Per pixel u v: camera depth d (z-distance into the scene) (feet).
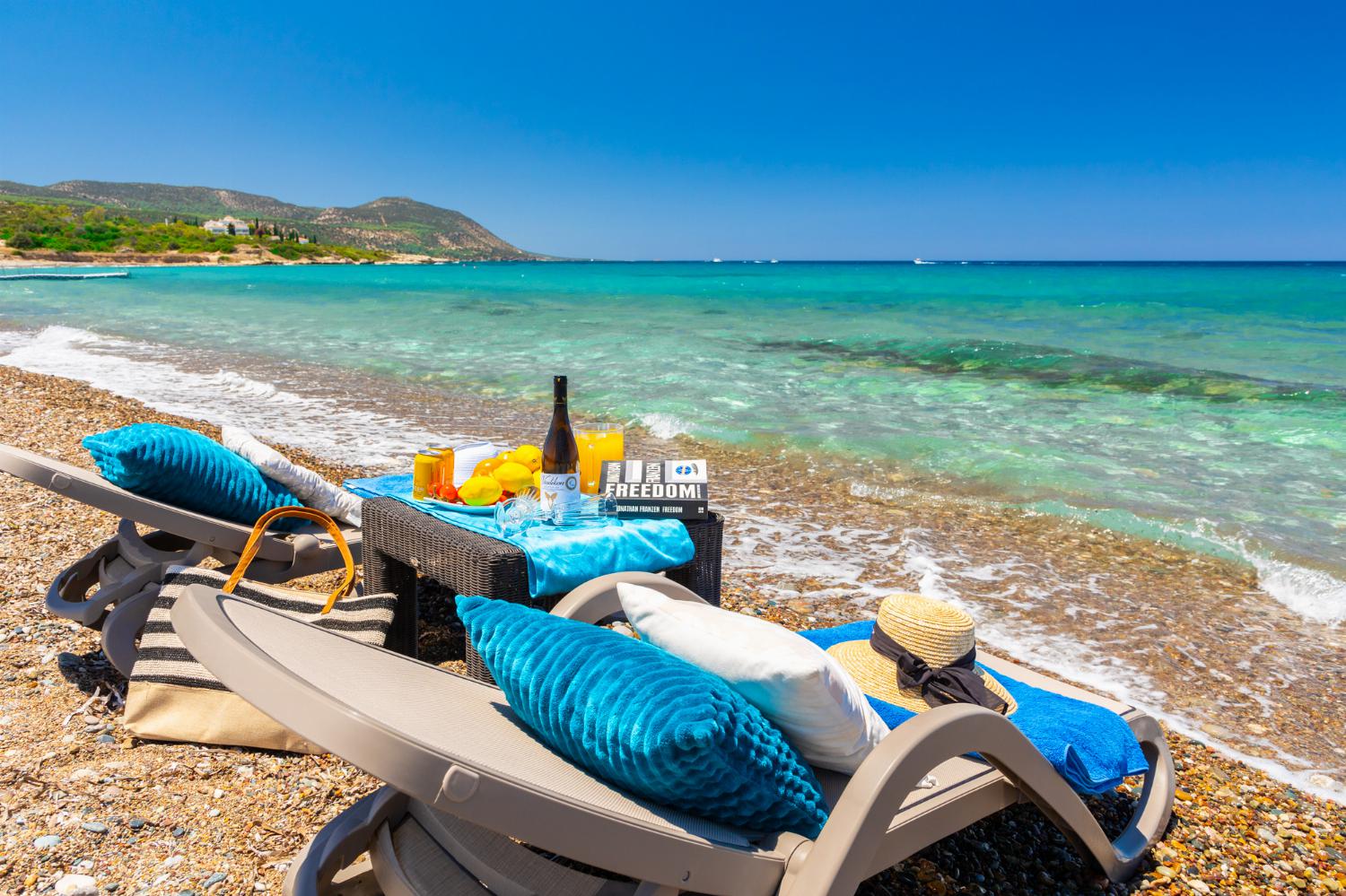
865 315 85.76
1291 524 19.97
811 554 18.03
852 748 6.10
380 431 28.63
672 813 5.26
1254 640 14.49
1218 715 12.05
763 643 5.71
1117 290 141.79
